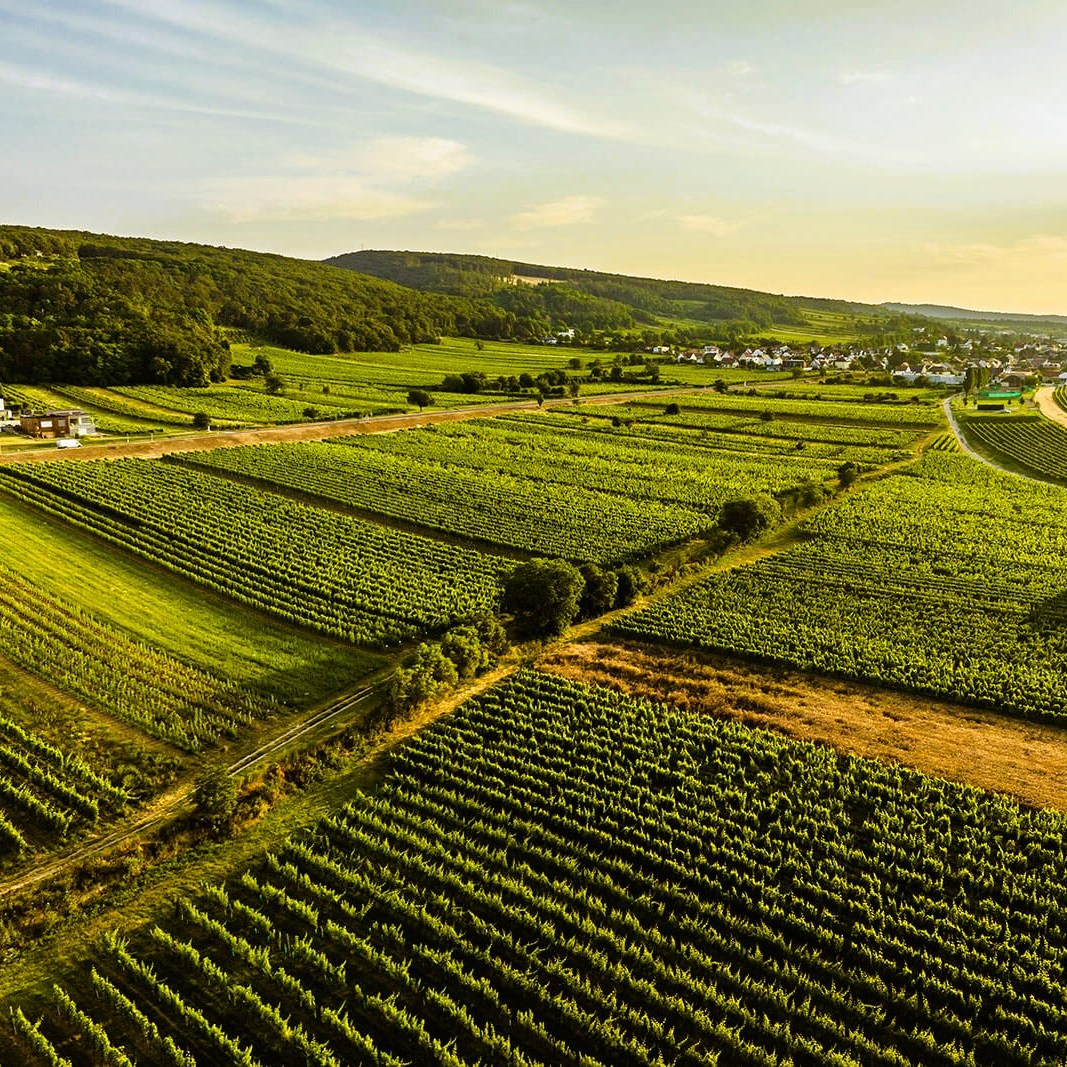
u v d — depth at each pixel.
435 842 30.95
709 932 26.19
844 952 25.89
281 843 31.03
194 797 31.39
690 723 39.97
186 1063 21.23
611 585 54.94
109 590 56.06
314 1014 23.31
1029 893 28.09
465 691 43.84
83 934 26.25
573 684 44.34
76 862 29.53
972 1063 21.48
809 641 50.34
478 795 34.25
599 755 37.28
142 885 28.55
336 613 53.31
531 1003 23.88
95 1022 22.72
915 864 29.83
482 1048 22.34
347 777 35.59
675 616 54.34
